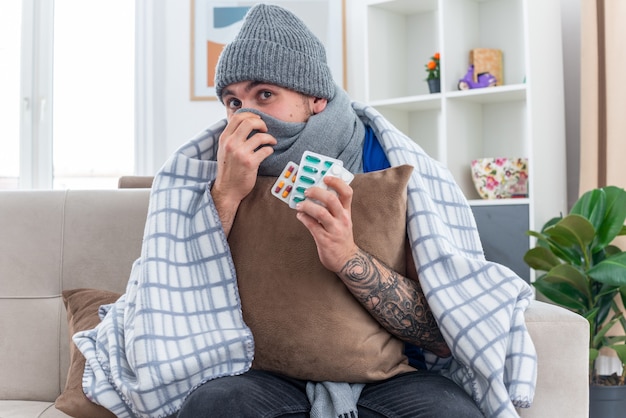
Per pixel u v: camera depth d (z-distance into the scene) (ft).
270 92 4.42
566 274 7.45
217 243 4.23
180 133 12.05
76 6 12.43
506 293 4.11
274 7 4.54
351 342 3.90
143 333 3.96
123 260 5.94
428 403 3.64
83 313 5.35
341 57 11.76
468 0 9.95
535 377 3.92
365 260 3.94
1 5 12.38
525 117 9.71
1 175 12.42
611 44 8.77
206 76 11.95
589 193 7.68
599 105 9.03
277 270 4.05
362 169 4.74
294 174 4.15
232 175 4.23
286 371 3.94
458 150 9.67
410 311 4.07
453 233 4.61
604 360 8.95
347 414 3.70
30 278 5.90
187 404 3.58
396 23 10.83
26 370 5.67
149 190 6.15
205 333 4.02
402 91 10.89
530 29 8.73
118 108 12.42
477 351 3.91
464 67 9.86
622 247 8.25
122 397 4.17
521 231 8.64
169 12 12.06
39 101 12.37
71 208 6.04
